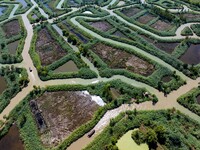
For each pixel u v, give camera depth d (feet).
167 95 167.63
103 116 155.02
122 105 161.58
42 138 144.46
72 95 172.65
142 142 136.98
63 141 140.46
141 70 192.13
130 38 233.76
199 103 161.79
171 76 184.24
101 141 138.00
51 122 153.69
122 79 184.34
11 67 197.36
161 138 136.36
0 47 228.84
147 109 157.69
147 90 172.24
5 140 145.18
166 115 151.33
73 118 155.74
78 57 206.18
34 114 158.51
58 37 237.25
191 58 204.95
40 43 232.12
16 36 243.19
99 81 183.32
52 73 191.93
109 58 207.00
